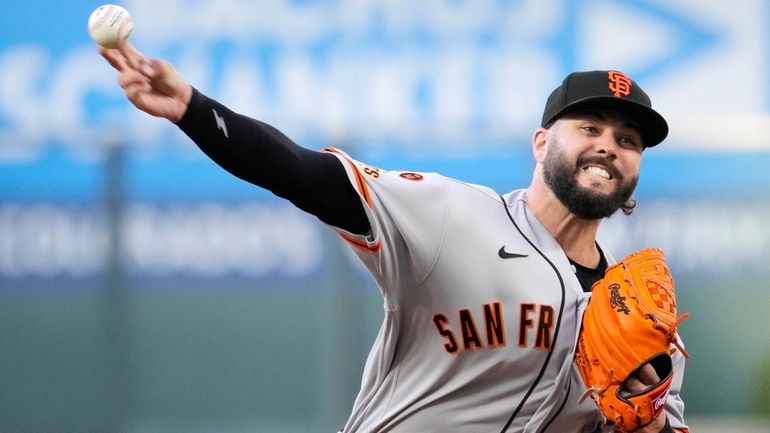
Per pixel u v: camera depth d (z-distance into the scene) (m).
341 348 20.94
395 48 26.84
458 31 26.91
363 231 10.55
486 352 10.95
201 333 21.09
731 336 21.45
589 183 11.26
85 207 21.17
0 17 26.39
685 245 21.61
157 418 21.06
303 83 26.78
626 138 11.42
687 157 21.86
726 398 21.39
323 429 20.94
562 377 11.06
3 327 21.09
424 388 11.15
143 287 21.14
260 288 21.09
